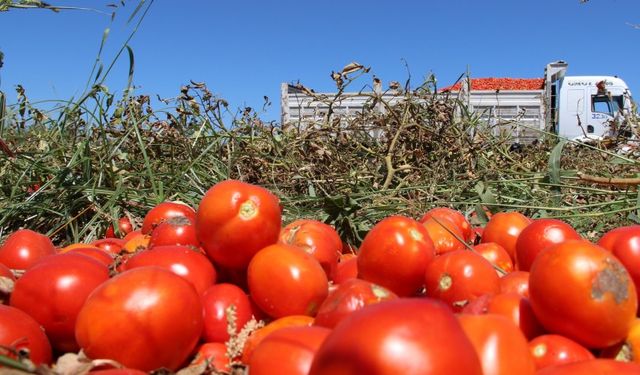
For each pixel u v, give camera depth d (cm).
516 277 43
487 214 99
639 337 33
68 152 108
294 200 104
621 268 33
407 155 129
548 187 117
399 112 137
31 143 118
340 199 73
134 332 32
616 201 95
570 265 33
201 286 41
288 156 129
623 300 33
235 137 123
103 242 60
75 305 37
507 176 132
